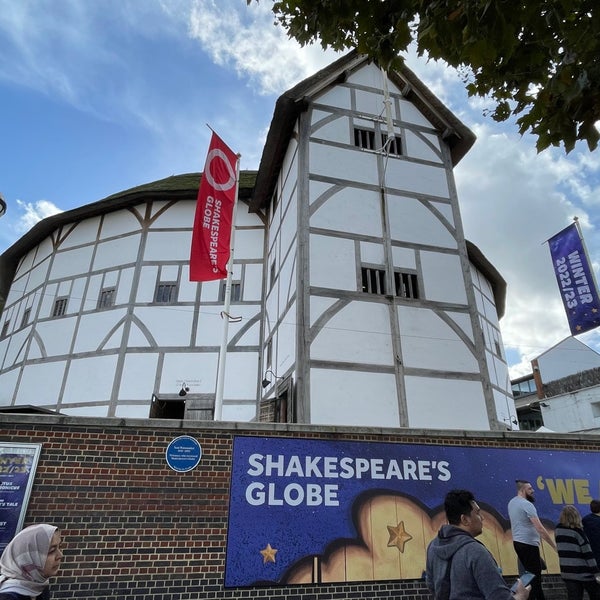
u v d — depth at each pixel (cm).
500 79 343
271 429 464
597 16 268
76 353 1274
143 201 1409
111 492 411
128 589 387
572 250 873
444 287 982
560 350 2747
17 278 1689
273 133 1144
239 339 1219
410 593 439
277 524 432
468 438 519
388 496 468
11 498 390
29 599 205
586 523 459
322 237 941
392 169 1074
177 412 1250
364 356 856
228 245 865
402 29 312
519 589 216
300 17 357
